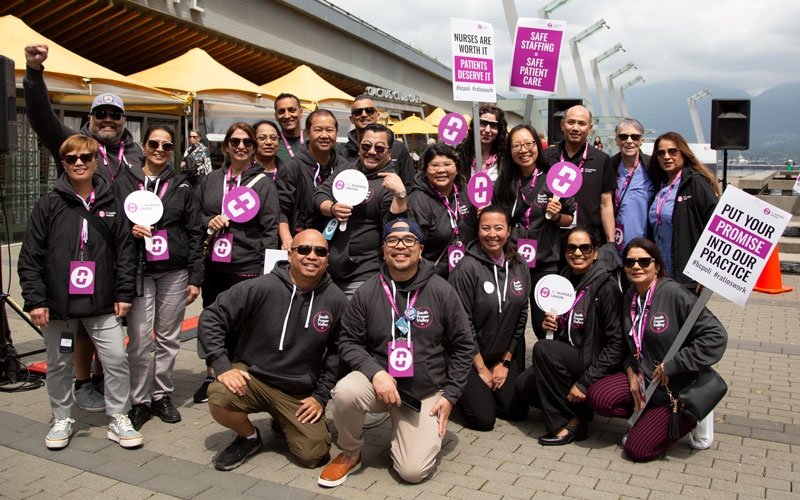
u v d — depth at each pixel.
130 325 4.62
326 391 4.18
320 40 25.05
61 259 4.14
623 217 5.51
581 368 4.48
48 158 12.69
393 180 4.56
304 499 3.67
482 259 4.74
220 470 4.02
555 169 5.00
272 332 4.07
